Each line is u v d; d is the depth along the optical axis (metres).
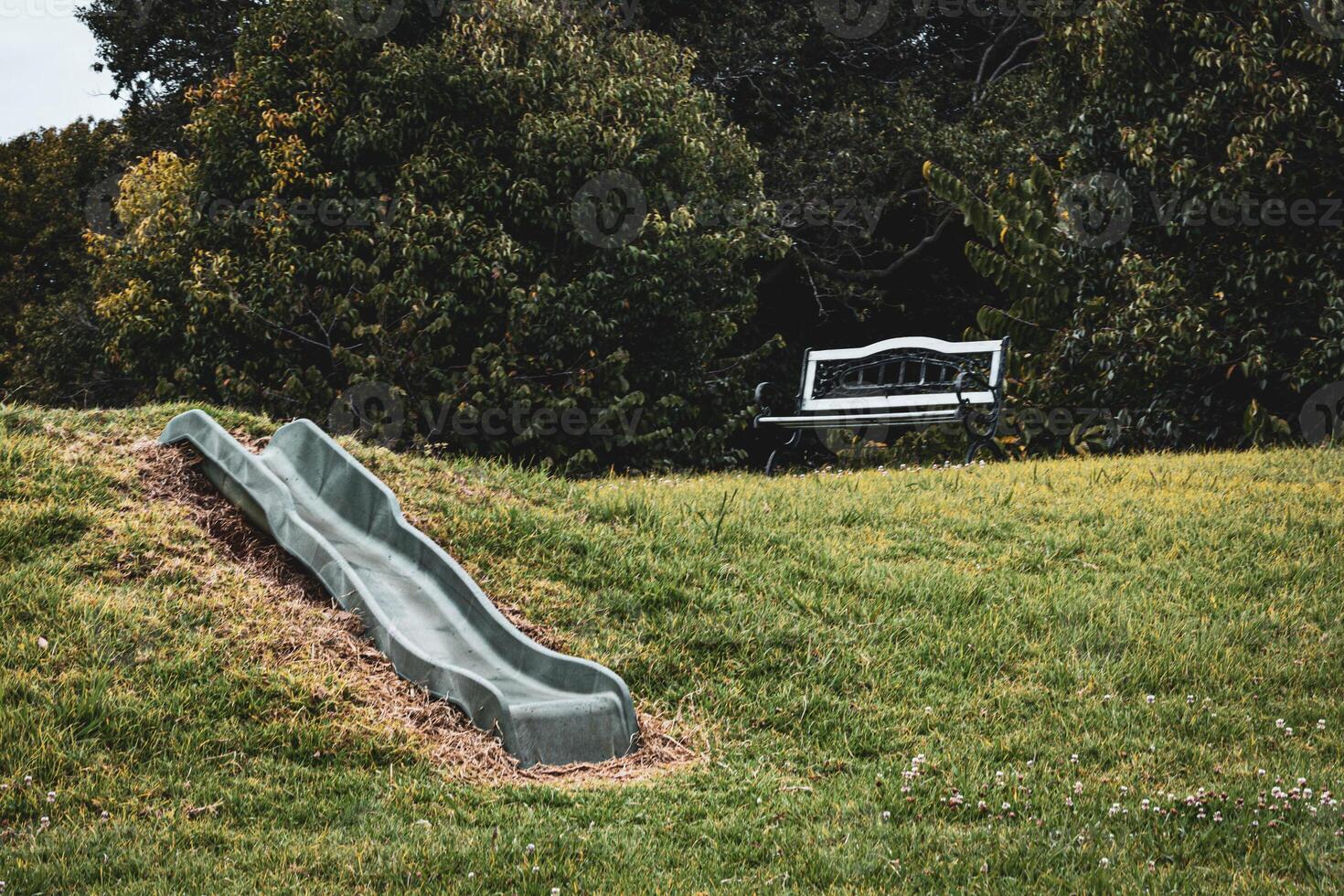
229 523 6.70
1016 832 4.65
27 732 4.85
